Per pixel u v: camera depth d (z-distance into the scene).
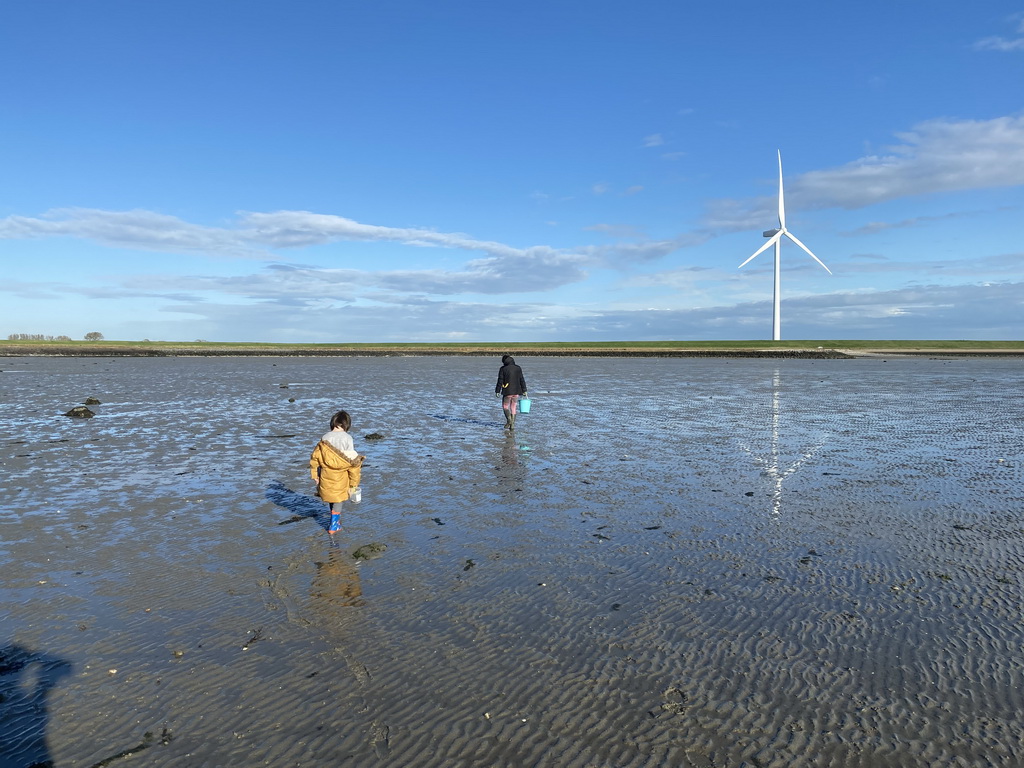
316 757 4.75
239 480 13.65
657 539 9.53
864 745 4.81
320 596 7.55
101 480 13.63
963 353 91.31
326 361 84.12
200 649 6.32
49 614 7.11
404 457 16.17
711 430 20.91
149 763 4.70
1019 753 4.69
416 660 6.09
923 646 6.25
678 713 5.23
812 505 11.40
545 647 6.31
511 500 11.87
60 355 100.75
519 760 4.69
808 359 88.31
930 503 11.50
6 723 5.17
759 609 7.11
